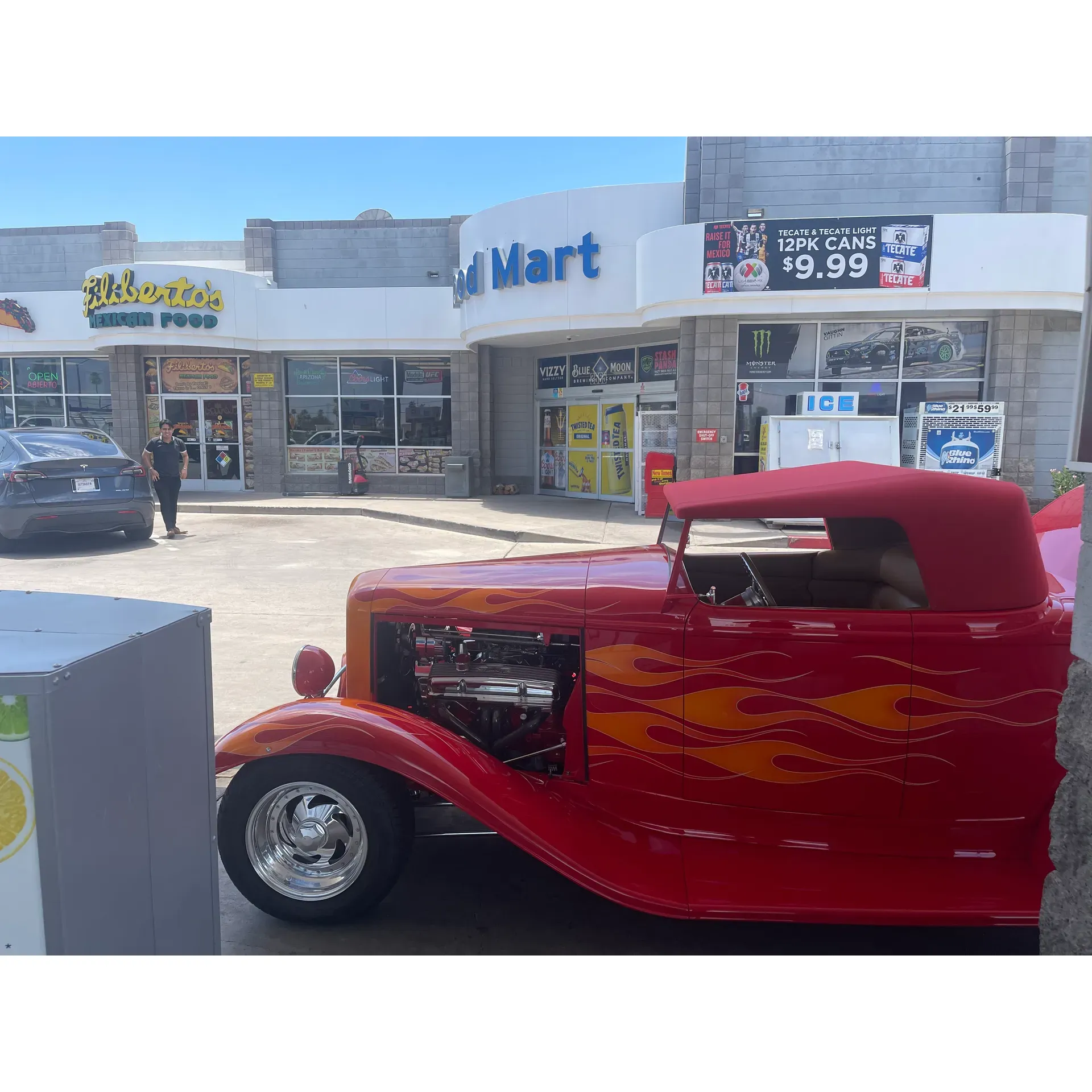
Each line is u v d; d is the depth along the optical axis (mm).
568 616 3055
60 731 1747
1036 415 12219
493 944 2904
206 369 17609
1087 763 1875
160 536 11680
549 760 3297
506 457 17766
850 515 2764
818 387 12719
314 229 17719
